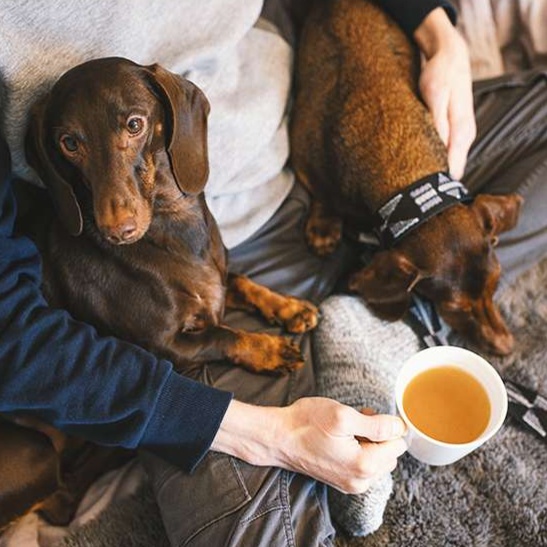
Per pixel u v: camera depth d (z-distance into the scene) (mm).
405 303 767
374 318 792
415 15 885
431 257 760
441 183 783
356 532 718
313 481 669
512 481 732
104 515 743
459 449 644
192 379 681
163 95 629
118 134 597
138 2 671
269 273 821
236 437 641
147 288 695
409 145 818
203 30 729
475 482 740
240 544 617
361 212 847
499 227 798
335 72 897
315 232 841
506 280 840
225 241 801
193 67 731
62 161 630
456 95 851
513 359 802
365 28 911
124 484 763
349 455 628
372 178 819
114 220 594
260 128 798
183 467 642
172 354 712
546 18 976
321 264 835
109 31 660
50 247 699
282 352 732
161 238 695
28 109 633
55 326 620
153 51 705
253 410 645
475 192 883
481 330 776
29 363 602
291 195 870
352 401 725
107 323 705
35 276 653
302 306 782
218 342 722
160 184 664
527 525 713
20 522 746
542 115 882
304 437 635
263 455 646
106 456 765
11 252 629
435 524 724
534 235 837
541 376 794
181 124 641
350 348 759
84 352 615
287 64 905
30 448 687
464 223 766
